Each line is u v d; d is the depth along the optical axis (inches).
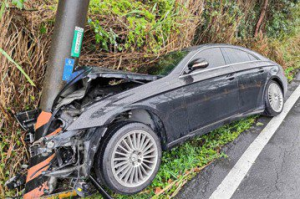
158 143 105.2
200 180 108.2
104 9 150.8
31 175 90.4
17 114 112.2
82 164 87.9
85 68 111.8
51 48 107.0
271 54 315.6
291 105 189.3
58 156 91.4
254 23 363.6
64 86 107.7
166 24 183.8
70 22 104.0
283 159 117.9
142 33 167.2
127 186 93.7
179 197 98.7
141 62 170.4
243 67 149.4
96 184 94.1
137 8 179.2
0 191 100.7
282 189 96.9
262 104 159.6
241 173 110.1
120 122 97.6
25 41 120.7
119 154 93.8
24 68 120.4
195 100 119.9
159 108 106.1
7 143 111.1
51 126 98.9
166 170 112.7
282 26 397.4
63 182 98.3
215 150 131.7
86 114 90.0
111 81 118.0
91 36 150.6
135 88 106.1
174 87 113.9
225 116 135.3
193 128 119.7
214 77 131.1
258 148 130.2
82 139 89.0
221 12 271.1
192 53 133.3
